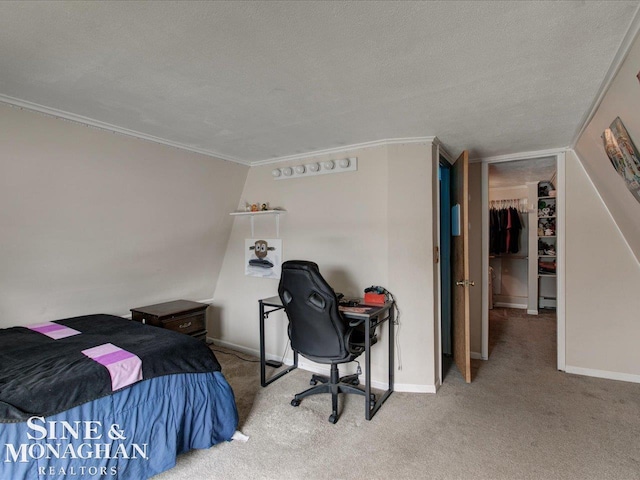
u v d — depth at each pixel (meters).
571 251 3.03
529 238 5.30
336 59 1.46
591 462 1.81
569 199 3.02
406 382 2.71
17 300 2.34
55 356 1.77
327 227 3.02
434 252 2.69
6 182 1.92
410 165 2.66
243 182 3.53
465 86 1.72
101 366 1.64
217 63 1.49
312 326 2.29
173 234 3.09
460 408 2.41
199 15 1.16
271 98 1.87
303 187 3.15
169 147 2.66
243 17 1.17
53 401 1.43
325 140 2.69
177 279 3.44
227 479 1.73
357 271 2.86
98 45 1.34
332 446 1.98
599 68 1.51
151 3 1.10
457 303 3.09
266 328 3.46
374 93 1.81
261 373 2.79
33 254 2.26
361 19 1.18
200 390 1.93
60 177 2.13
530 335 4.19
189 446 1.86
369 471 1.77
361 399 2.55
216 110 2.03
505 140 2.74
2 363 1.69
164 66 1.51
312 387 2.62
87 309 2.81
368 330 2.26
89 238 2.50
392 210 2.70
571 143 2.84
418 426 2.18
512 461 1.83
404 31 1.25
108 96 1.82
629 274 2.84
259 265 3.47
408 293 2.69
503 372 3.07
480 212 3.44
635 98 1.47
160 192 2.78
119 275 2.88
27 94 1.77
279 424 2.22
